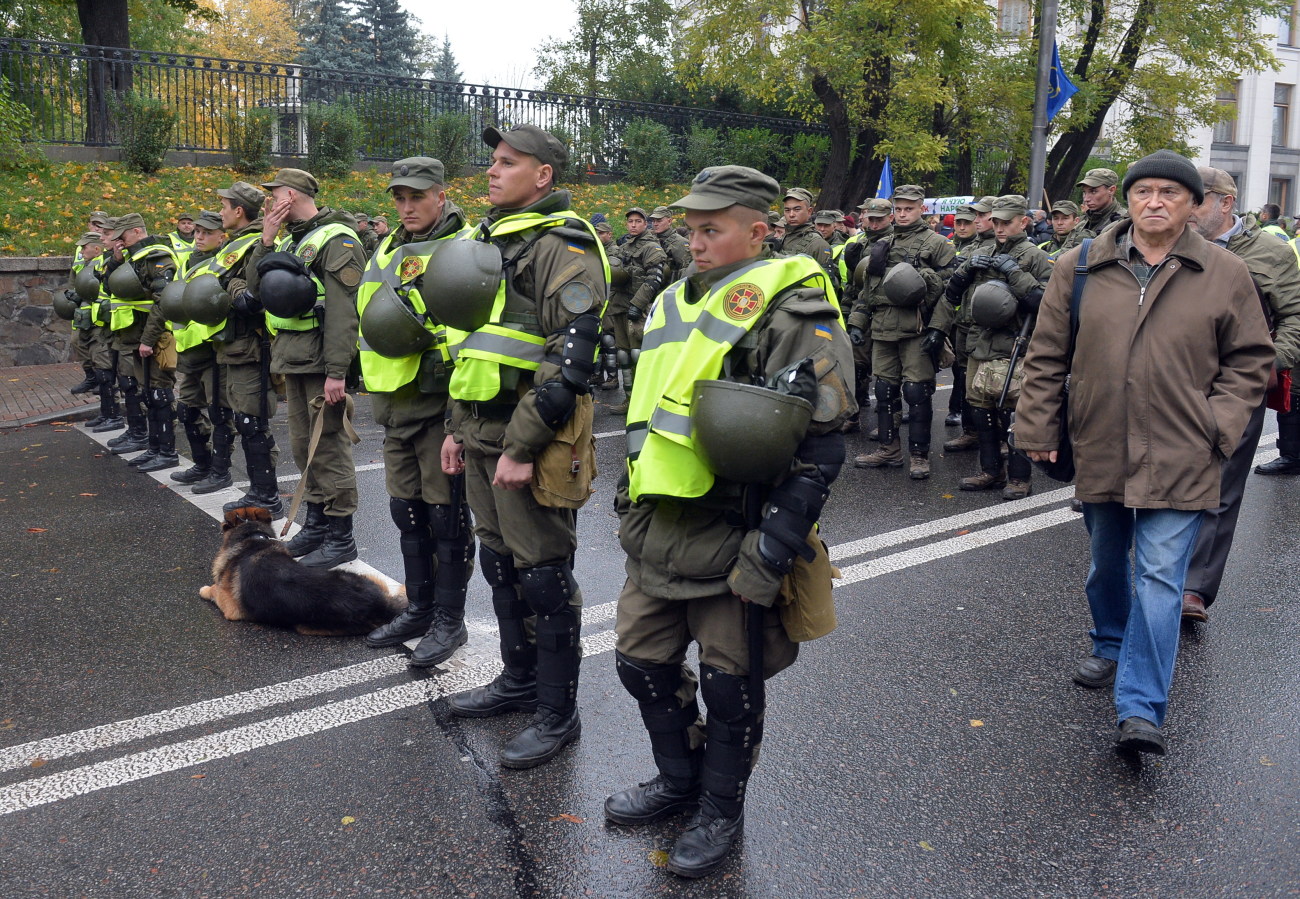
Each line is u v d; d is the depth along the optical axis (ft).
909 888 8.77
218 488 22.47
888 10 54.19
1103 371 11.05
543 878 8.91
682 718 9.48
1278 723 11.71
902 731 11.56
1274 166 118.52
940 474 24.36
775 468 7.77
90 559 17.89
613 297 32.94
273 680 12.95
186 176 50.42
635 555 9.06
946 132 66.13
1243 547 18.37
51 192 44.14
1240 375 10.81
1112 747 11.20
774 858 9.18
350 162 54.60
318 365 16.67
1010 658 13.57
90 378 33.76
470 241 10.60
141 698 12.47
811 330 8.04
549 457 10.22
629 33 81.25
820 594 8.43
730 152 70.18
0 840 9.55
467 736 11.48
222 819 9.86
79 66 50.31
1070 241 22.85
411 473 13.41
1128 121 70.74
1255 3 64.08
